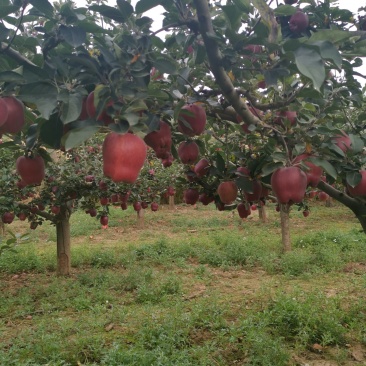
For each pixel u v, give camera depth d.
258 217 17.08
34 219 8.20
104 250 10.96
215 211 19.47
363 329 5.41
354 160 2.23
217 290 7.39
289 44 1.36
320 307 6.08
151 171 7.95
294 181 1.88
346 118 2.33
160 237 13.65
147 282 7.84
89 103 1.37
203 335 5.39
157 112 1.58
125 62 1.37
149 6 1.51
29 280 8.57
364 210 2.35
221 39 1.48
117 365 4.45
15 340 5.16
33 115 1.68
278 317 5.54
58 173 7.04
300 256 9.23
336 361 4.77
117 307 6.46
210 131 2.55
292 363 4.71
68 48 1.62
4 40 1.44
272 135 2.11
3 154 6.83
